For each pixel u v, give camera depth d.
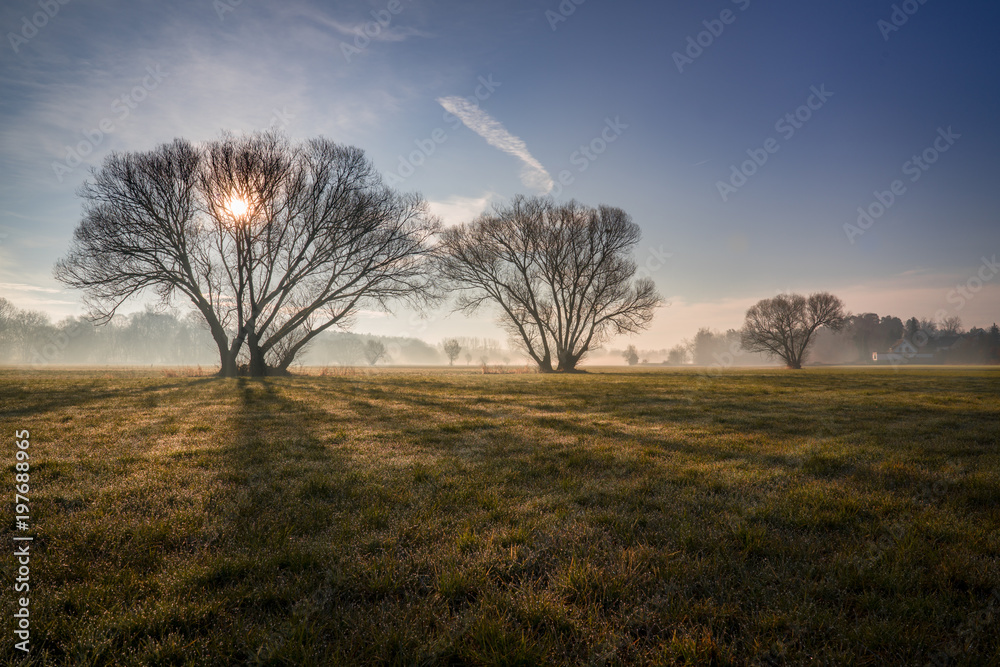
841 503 4.97
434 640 2.69
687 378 32.69
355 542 3.88
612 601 3.12
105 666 2.44
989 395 18.52
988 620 2.81
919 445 8.18
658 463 6.84
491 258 43.22
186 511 4.51
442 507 4.84
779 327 76.06
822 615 2.89
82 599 2.99
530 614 2.92
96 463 6.48
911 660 2.55
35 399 14.58
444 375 36.50
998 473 6.12
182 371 35.69
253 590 3.11
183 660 2.52
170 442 8.13
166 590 3.10
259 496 5.13
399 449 7.76
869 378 33.16
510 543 3.96
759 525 4.34
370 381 26.03
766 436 9.24
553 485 5.70
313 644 2.61
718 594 3.19
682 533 4.10
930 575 3.40
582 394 18.45
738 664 2.55
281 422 10.49
